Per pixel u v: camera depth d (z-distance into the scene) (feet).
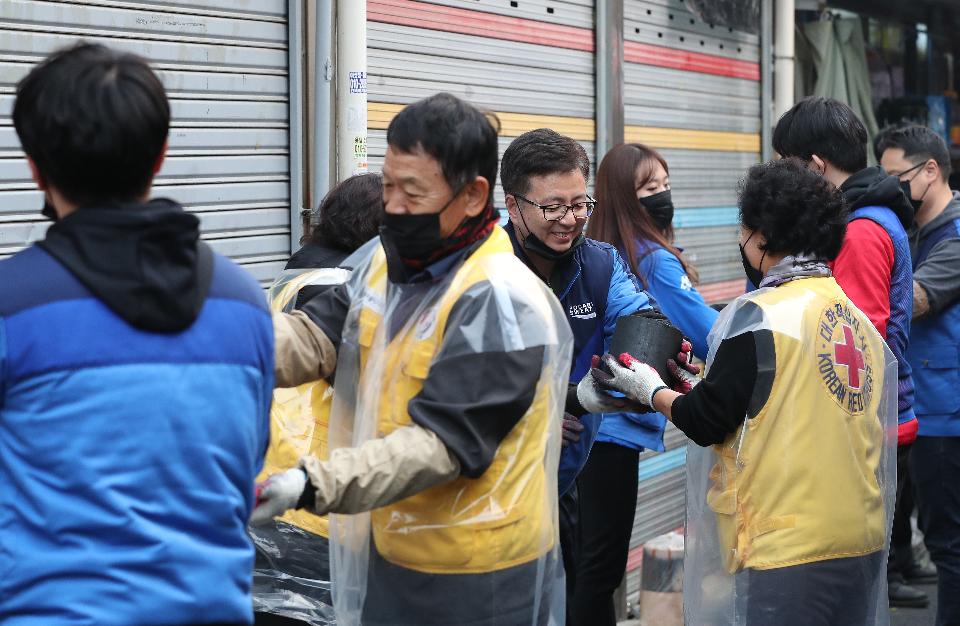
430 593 8.09
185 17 11.66
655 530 19.38
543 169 11.43
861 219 13.24
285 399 10.15
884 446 10.71
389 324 8.20
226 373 6.45
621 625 18.08
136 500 6.10
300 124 12.85
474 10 15.60
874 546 10.27
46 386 6.02
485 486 7.99
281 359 8.47
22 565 5.99
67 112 6.16
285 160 12.86
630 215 13.83
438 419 7.62
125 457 6.08
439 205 7.86
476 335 7.77
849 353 10.10
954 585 15.37
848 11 26.86
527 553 8.21
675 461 19.95
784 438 9.68
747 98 22.40
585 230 14.17
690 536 10.42
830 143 13.60
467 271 8.00
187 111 11.73
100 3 10.93
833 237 10.28
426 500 8.04
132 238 6.15
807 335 9.81
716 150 21.35
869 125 27.14
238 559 6.45
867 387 10.29
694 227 20.66
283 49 12.73
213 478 6.34
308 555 10.13
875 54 27.99
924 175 16.46
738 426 9.75
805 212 10.15
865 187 13.43
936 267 15.69
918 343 15.79
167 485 6.18
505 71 16.22
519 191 11.59
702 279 20.97
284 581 10.15
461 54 15.40
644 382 10.34
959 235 16.10
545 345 8.02
